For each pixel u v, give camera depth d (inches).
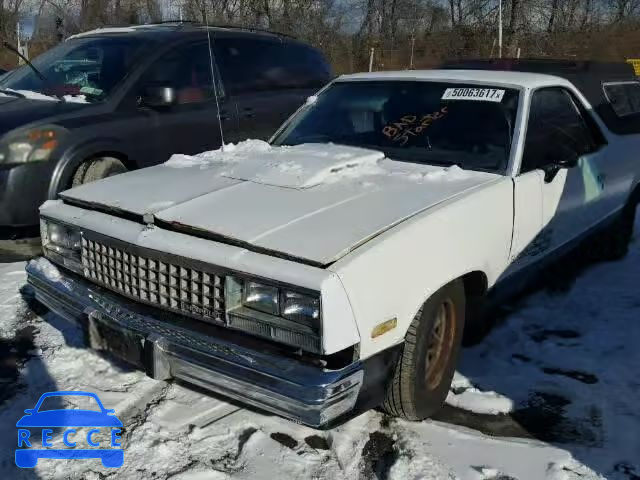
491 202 134.4
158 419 127.5
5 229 223.9
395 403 122.2
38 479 111.8
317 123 179.5
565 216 168.2
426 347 119.6
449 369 131.2
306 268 101.4
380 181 138.0
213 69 235.3
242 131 258.4
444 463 116.7
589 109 185.2
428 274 115.8
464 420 131.3
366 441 123.1
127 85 229.5
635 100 217.2
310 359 101.8
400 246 110.4
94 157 215.5
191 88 245.0
